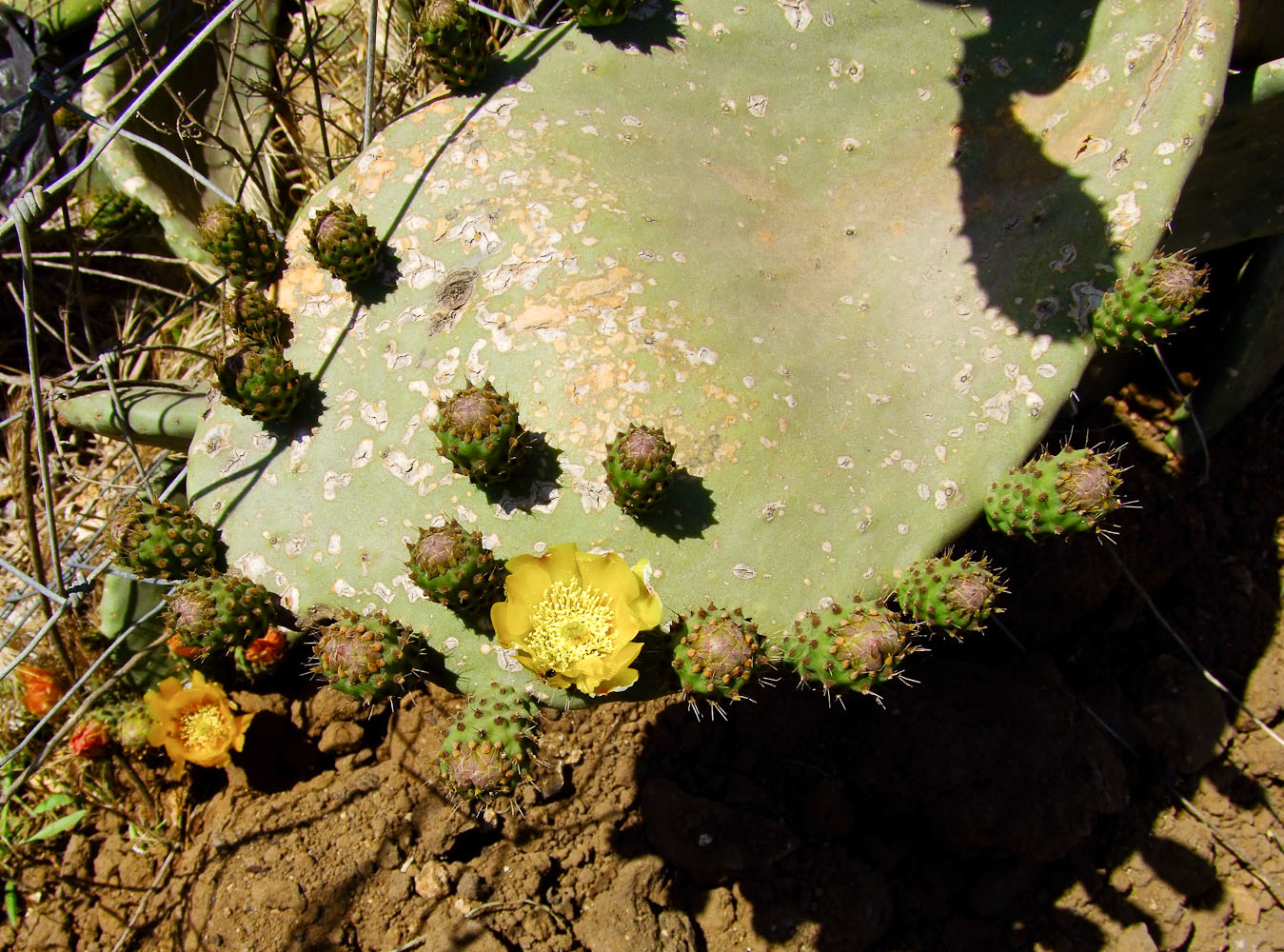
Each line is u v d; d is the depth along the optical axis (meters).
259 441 0.53
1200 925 0.75
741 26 0.59
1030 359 0.55
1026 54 0.60
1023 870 0.73
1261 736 0.79
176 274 0.96
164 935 0.72
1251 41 0.65
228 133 0.87
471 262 0.54
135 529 0.50
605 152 0.56
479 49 0.56
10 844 0.75
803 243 0.59
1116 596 0.81
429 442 0.51
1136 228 0.55
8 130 0.82
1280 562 0.84
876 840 0.74
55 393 0.69
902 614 0.52
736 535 0.50
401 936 0.70
